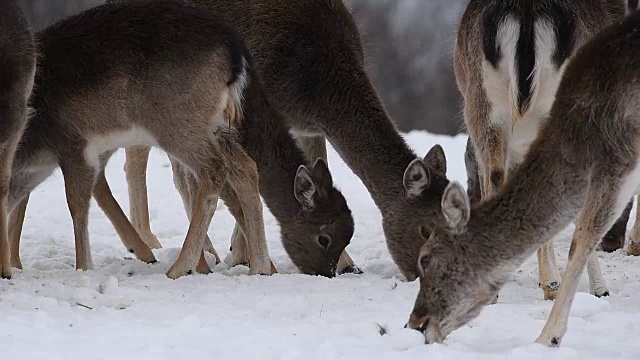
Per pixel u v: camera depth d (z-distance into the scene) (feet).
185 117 42.47
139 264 43.57
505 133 40.27
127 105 42.91
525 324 32.81
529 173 31.58
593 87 31.07
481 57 39.99
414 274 43.50
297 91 48.19
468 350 29.25
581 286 39.83
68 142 43.50
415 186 43.01
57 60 43.27
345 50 48.08
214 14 45.24
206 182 42.70
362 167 45.98
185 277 40.40
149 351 27.58
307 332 30.53
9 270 39.58
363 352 28.45
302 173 44.37
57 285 36.73
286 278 40.45
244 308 34.53
